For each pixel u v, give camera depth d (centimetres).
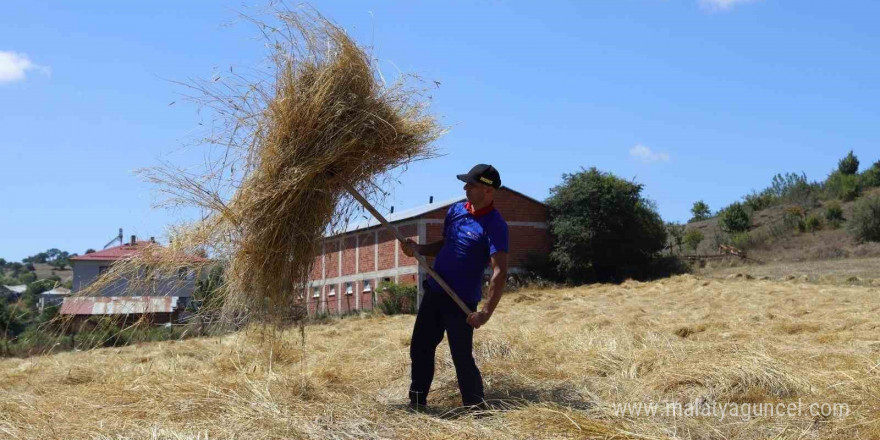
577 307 1633
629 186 3350
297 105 521
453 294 536
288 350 851
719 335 912
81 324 643
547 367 687
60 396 606
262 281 538
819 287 1922
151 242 556
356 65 539
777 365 577
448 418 511
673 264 3441
